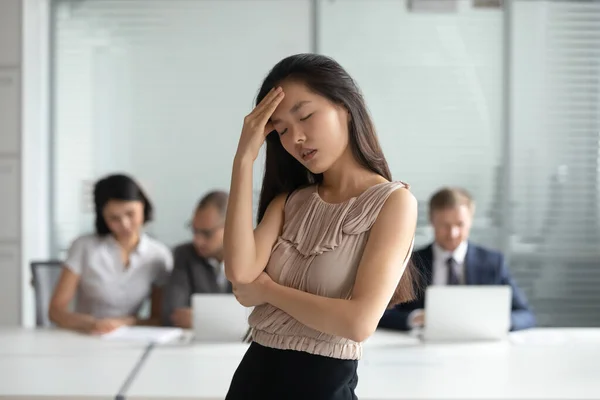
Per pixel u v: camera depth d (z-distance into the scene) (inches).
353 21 199.3
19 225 183.5
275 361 56.4
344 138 57.9
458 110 200.7
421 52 199.8
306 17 199.6
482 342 126.2
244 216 57.4
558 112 201.0
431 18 199.2
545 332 134.7
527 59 200.1
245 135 57.5
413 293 63.3
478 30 199.6
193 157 201.5
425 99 200.5
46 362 111.4
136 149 201.3
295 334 56.1
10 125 182.9
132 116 201.0
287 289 56.2
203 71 200.5
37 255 192.4
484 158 201.5
